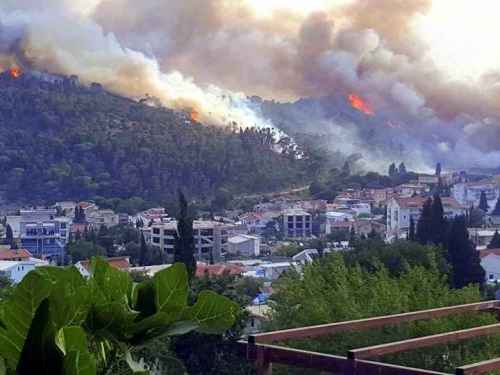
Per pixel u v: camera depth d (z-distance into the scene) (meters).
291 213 91.62
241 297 16.27
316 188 105.88
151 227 74.69
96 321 1.22
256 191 106.88
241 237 81.38
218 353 13.89
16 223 87.69
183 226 23.89
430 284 12.59
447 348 9.89
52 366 1.05
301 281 12.66
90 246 70.06
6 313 1.08
